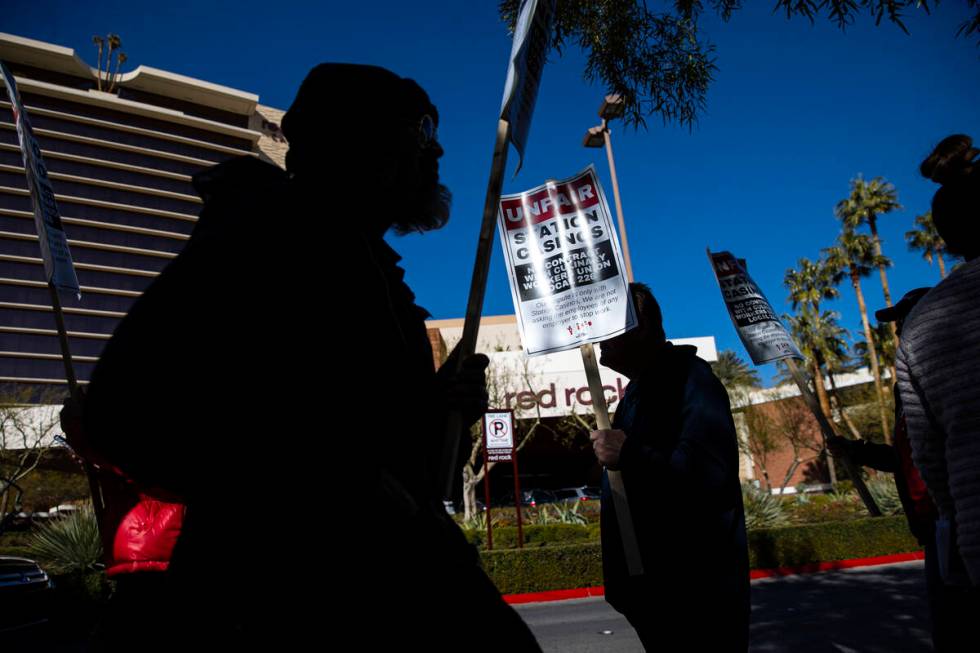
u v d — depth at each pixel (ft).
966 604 6.41
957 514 4.84
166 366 2.75
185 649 2.94
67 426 6.19
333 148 3.89
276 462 2.95
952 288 5.13
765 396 121.19
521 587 37.60
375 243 4.02
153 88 268.00
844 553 43.52
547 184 9.38
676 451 7.26
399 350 3.48
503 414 44.19
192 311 2.85
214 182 4.20
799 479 151.74
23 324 221.66
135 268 242.99
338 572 2.98
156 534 6.58
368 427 3.21
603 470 8.57
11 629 27.50
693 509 7.28
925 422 5.22
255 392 2.93
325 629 2.94
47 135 238.27
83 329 229.25
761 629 22.16
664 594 7.27
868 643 18.66
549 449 150.20
